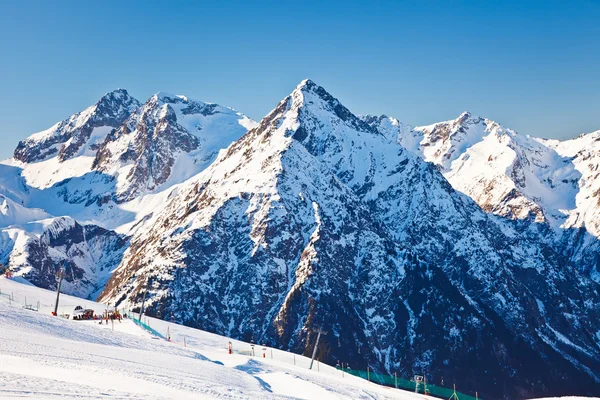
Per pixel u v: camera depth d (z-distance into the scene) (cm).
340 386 10775
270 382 9550
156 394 5003
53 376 4994
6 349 6206
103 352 7662
